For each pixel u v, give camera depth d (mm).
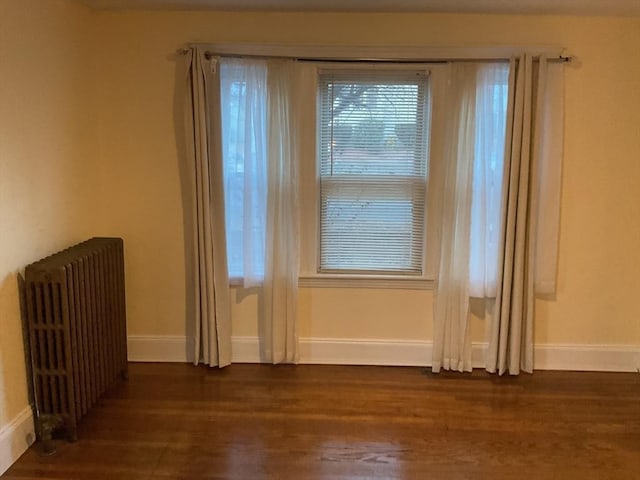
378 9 3188
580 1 2943
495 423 2896
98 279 2871
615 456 2602
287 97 3318
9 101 2426
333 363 3641
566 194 3420
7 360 2443
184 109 3324
